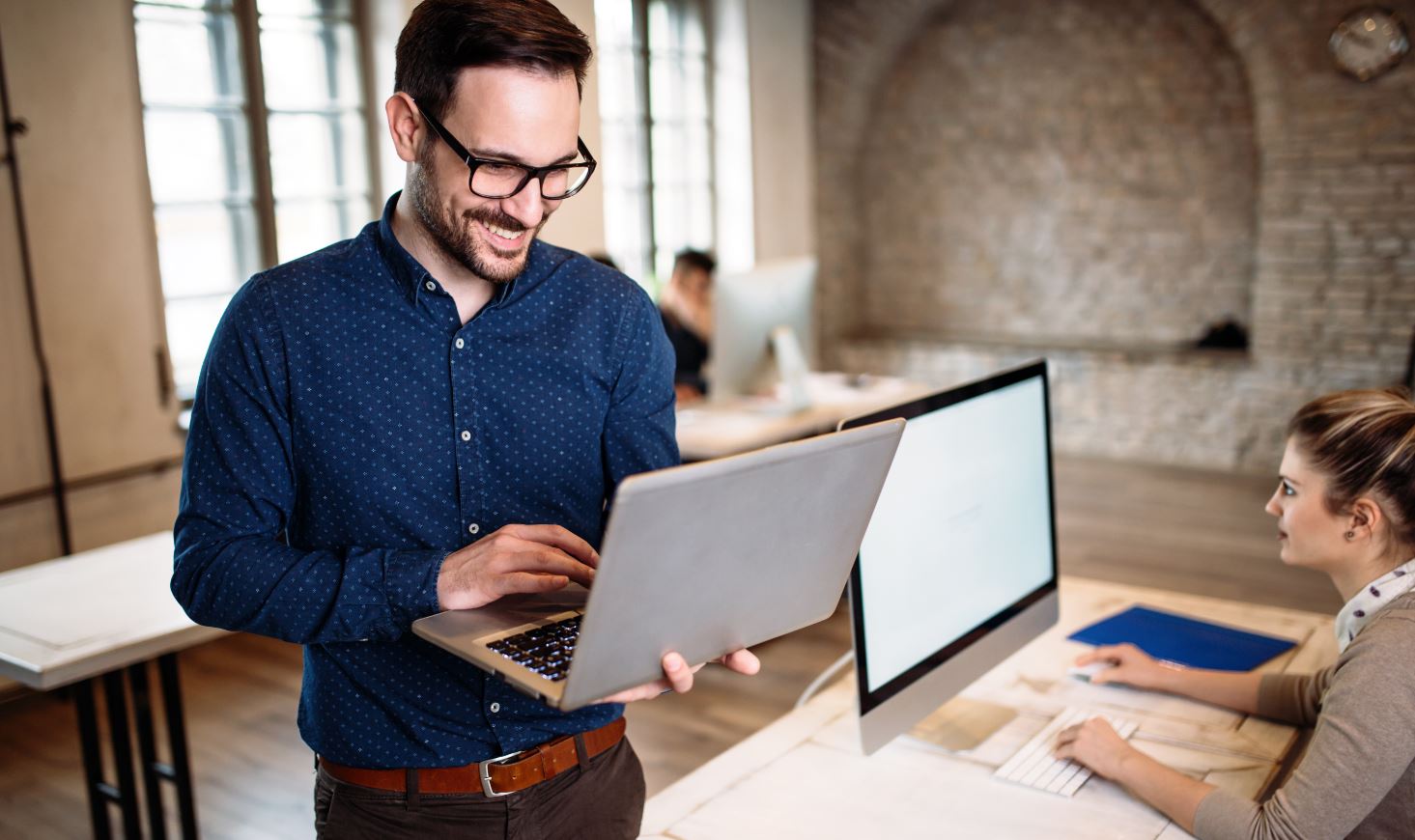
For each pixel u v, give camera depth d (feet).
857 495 3.44
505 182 3.45
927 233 22.07
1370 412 4.59
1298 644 6.28
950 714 5.53
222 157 13.46
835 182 22.06
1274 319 17.87
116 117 11.96
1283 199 17.54
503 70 3.34
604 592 2.83
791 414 12.42
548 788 3.94
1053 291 20.92
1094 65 19.74
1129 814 4.62
